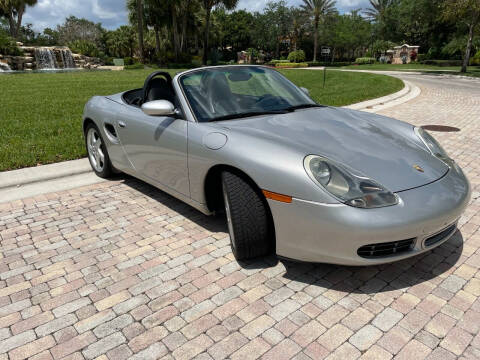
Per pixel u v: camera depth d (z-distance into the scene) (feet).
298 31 234.38
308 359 6.15
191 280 8.30
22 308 7.56
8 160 16.15
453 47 124.36
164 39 173.88
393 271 8.43
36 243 10.11
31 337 6.79
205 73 11.09
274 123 9.29
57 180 14.84
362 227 6.79
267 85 11.50
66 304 7.64
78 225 11.07
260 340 6.57
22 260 9.30
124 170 13.17
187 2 140.15
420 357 6.14
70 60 145.89
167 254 9.38
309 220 7.16
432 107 33.06
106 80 56.95
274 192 7.46
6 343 6.67
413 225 6.95
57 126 23.00
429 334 6.61
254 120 9.51
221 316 7.17
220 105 10.18
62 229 10.85
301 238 7.40
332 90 46.29
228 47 271.49
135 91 15.02
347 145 8.35
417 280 8.11
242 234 8.07
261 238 8.13
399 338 6.53
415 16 111.55
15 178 14.55
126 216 11.59
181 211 11.83
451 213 7.41
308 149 7.86
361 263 7.11
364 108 32.40
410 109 31.94
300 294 7.73
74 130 21.93
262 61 264.52
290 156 7.57
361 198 6.97
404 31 201.36
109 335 6.79
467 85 58.49
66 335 6.82
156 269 8.76
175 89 10.48
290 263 8.80
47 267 8.97
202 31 162.61
